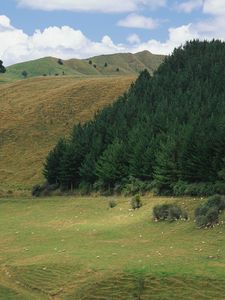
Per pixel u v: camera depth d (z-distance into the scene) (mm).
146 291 29547
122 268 32250
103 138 80500
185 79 101125
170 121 74062
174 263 32812
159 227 44125
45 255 38344
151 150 66125
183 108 80000
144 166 65875
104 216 54750
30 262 36625
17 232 49844
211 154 57062
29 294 31453
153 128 74250
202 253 35000
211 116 68000
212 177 56250
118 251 37656
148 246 38750
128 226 46750
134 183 66688
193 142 59531
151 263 33125
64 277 32781
